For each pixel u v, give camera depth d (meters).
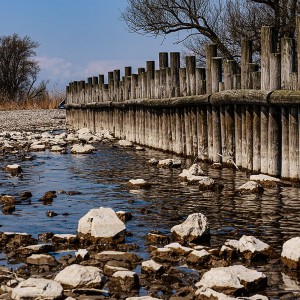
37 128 31.47
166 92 17.06
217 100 13.38
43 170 14.20
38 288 5.25
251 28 23.73
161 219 8.62
